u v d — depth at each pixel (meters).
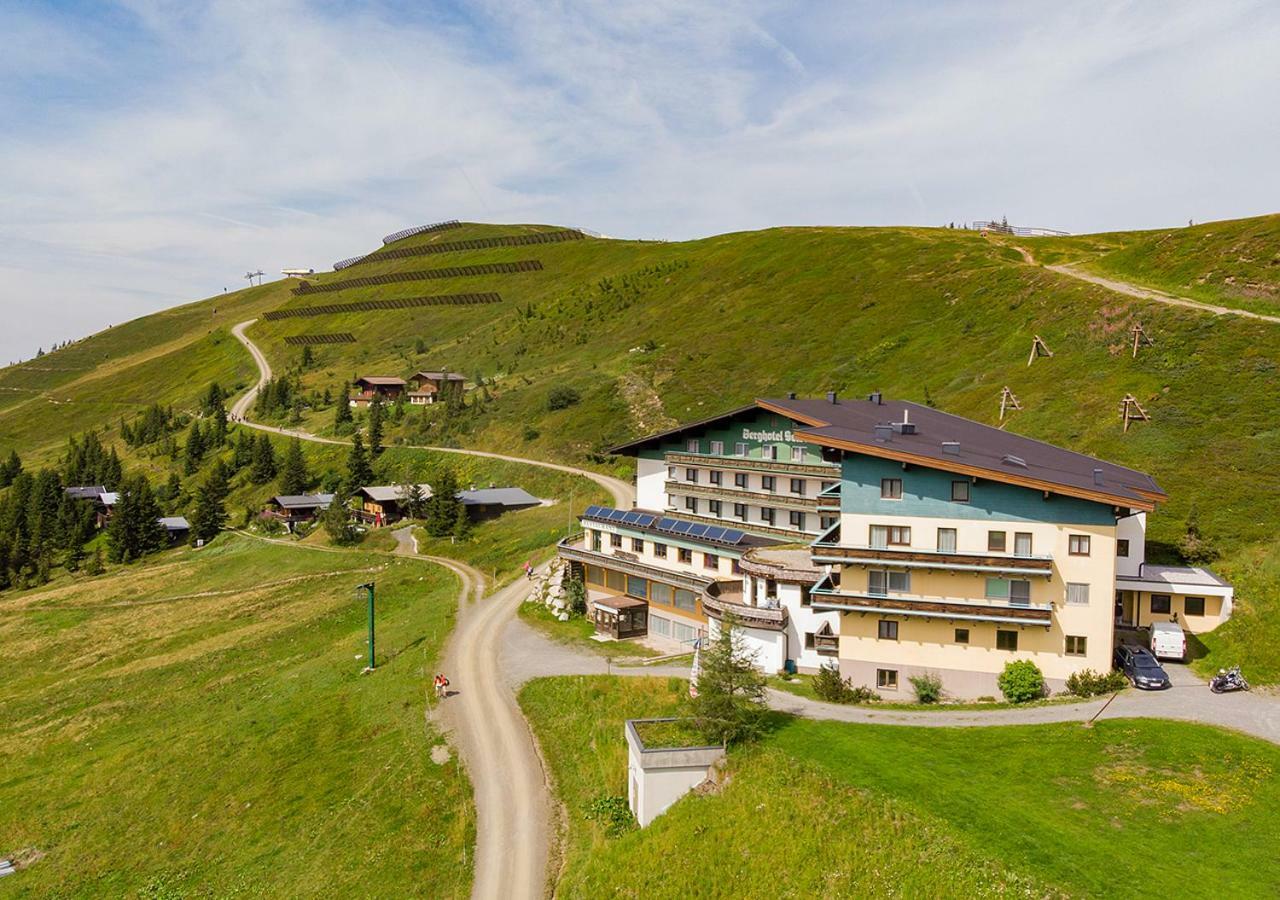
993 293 149.38
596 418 154.38
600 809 43.44
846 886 32.50
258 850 46.53
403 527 130.75
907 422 58.41
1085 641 47.75
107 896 45.03
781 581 56.47
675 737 42.94
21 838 52.41
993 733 43.12
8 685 86.19
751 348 167.50
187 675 79.38
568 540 92.19
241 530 151.25
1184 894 28.81
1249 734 41.38
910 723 45.31
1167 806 35.28
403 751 53.25
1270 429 79.12
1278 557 60.94
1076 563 47.69
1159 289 121.69
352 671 70.69
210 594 114.75
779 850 34.97
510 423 165.38
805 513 71.00
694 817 38.28
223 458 194.38
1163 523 69.31
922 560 49.09
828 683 50.38
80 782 59.00
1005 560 47.69
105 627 103.44
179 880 45.22
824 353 153.75
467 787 47.94
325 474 167.25
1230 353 94.00
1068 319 122.00
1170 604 56.09
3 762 64.94
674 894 34.94
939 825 33.19
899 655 50.72
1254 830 33.34
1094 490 46.06
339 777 52.22
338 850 44.47
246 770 55.69
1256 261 116.06
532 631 74.56
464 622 78.81
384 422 186.50
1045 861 30.62
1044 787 37.06
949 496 49.78
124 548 146.75
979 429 65.06
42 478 184.38
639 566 72.06
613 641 70.31
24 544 150.38
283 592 106.50
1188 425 83.81
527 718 55.88
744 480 76.75
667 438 83.62
